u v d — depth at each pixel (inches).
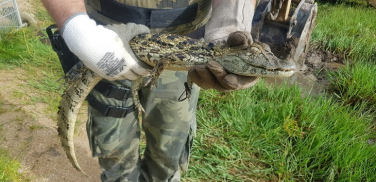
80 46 39.4
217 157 81.9
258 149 84.3
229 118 93.4
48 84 104.4
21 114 89.4
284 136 89.0
